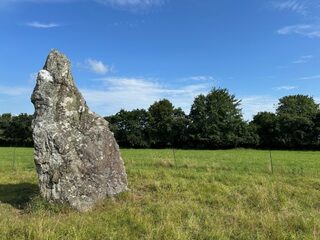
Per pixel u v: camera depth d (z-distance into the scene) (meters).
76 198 12.47
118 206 12.68
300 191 15.16
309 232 9.79
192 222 10.38
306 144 85.50
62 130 12.89
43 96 13.05
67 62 13.71
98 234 9.37
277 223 10.32
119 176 14.21
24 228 9.57
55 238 8.80
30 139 100.19
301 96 107.69
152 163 25.64
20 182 17.91
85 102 14.10
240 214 11.34
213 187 15.37
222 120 91.75
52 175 12.51
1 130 100.75
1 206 12.91
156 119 98.56
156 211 11.62
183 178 18.42
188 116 95.50
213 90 94.88
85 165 13.04
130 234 9.54
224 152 66.06
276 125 87.25
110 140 14.12
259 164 31.06
